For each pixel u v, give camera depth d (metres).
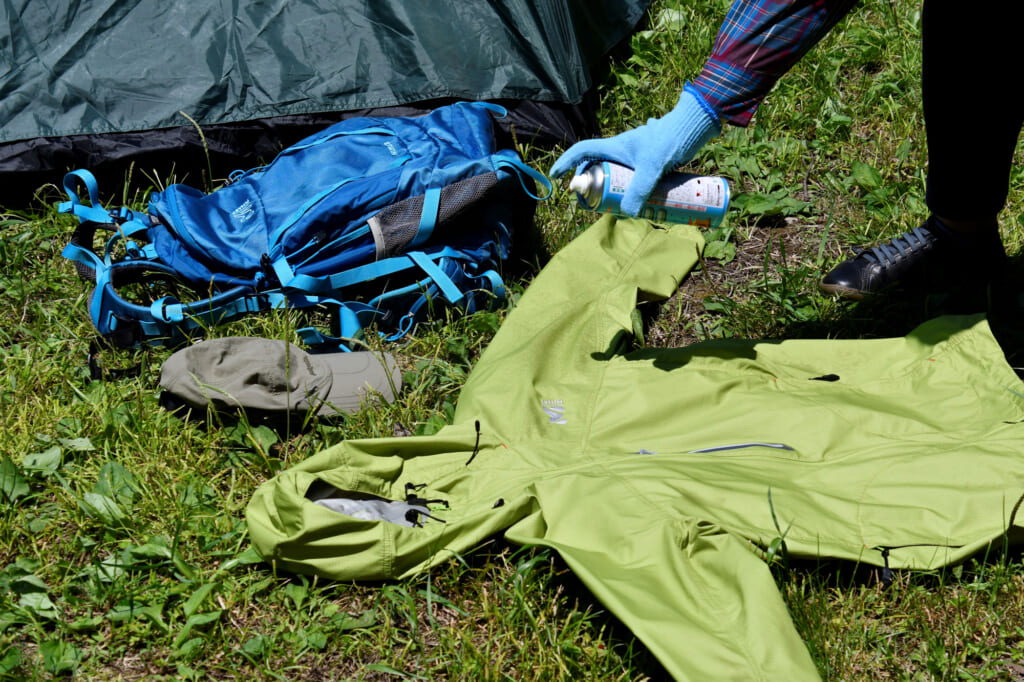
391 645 1.77
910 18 3.96
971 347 2.27
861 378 2.32
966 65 2.23
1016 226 2.98
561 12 3.40
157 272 2.54
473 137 2.81
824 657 1.68
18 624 1.79
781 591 1.79
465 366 2.53
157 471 2.09
